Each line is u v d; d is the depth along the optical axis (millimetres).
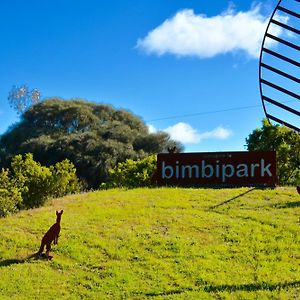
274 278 9195
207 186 17047
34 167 18766
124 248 11125
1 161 44250
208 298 8453
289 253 10445
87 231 12336
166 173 17609
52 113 46281
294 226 12000
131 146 42938
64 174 19438
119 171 23047
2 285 9438
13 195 17062
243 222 12477
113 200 15594
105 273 9891
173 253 10688
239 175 16766
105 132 44094
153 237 11664
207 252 10664
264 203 14180
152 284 9250
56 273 10023
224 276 9398
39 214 14344
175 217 13109
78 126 45844
